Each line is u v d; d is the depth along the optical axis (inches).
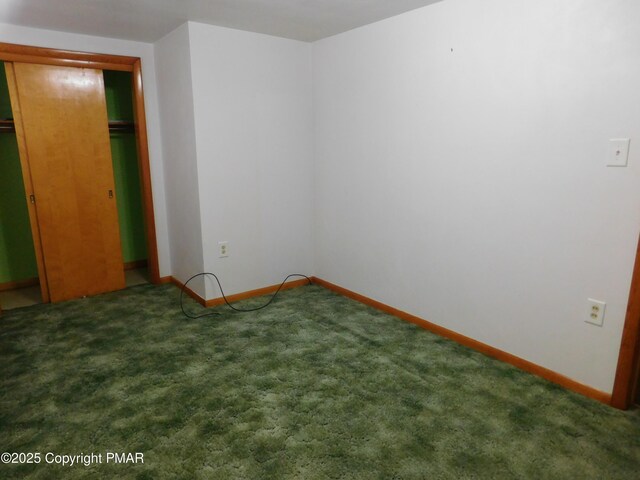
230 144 128.9
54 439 72.3
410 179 113.4
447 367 95.0
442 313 110.7
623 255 76.0
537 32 82.5
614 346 79.0
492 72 91.0
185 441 71.6
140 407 81.0
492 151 93.4
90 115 134.6
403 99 111.8
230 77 125.3
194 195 128.5
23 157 126.2
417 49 106.0
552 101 82.0
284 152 140.6
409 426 75.0
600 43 74.3
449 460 67.0
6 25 117.3
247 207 135.9
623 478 63.2
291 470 65.1
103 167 139.5
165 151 144.1
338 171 137.3
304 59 139.3
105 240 143.2
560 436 72.3
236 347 105.1
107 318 123.5
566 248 83.6
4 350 103.8
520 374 92.0
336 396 84.2
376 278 129.4
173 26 120.3
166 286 152.6
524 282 91.4
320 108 140.4
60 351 103.3
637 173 72.7
